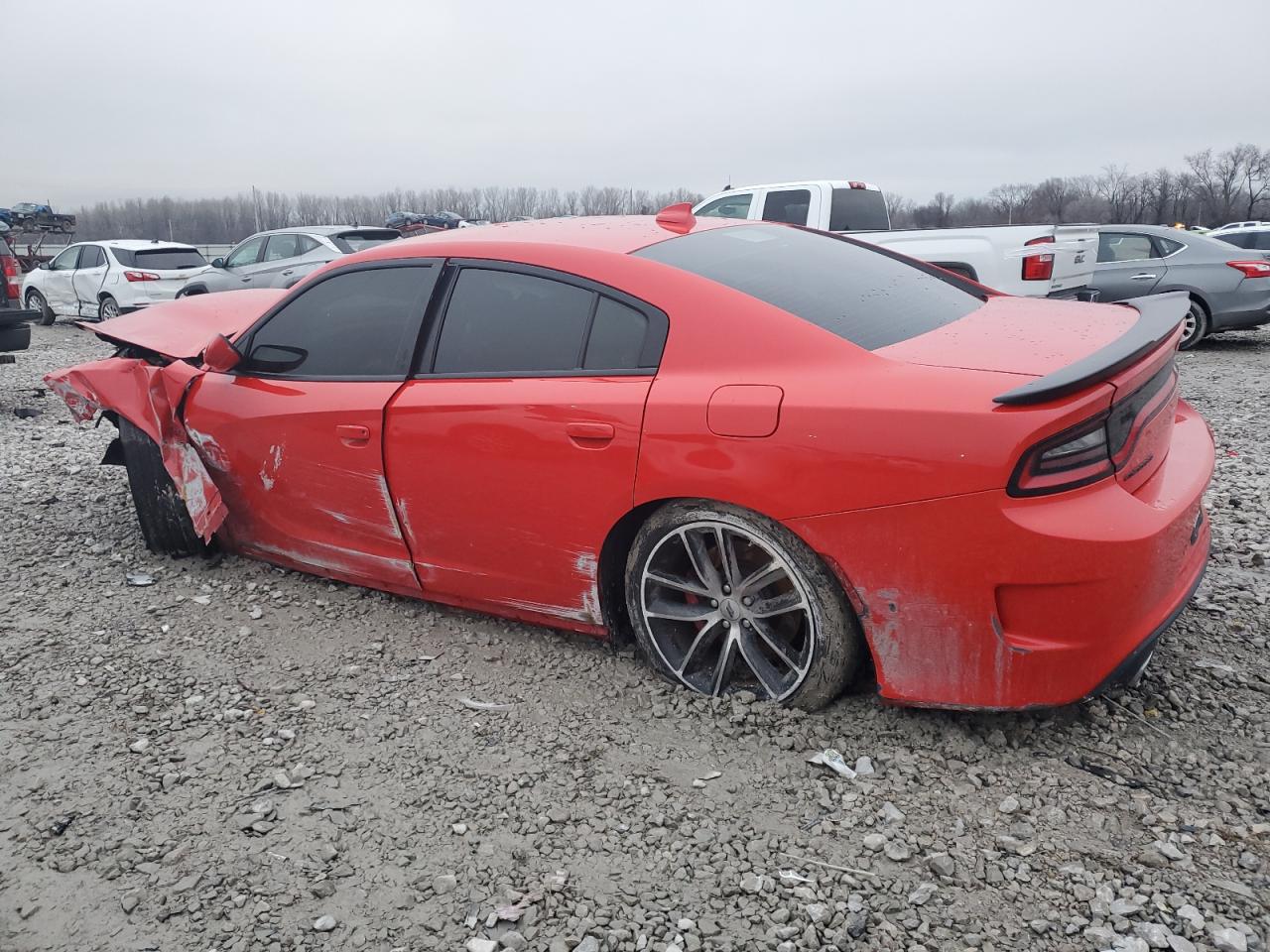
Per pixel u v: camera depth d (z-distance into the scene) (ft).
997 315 10.23
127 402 13.53
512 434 9.93
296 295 12.39
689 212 12.05
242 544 13.70
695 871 7.38
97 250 54.54
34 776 9.03
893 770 8.38
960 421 7.56
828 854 7.47
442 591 11.52
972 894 6.96
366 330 11.57
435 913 7.08
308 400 11.80
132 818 8.35
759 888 7.13
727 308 9.07
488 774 8.76
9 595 13.39
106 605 12.94
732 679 9.77
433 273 11.13
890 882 7.13
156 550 14.58
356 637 11.68
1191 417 10.33
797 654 9.14
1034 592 7.64
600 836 7.83
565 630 11.14
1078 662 7.75
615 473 9.28
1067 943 6.47
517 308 10.34
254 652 11.41
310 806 8.39
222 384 12.89
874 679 9.60
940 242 29.60
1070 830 7.55
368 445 11.16
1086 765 8.34
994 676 7.98
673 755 8.86
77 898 7.40
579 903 7.10
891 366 8.31
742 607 9.20
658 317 9.35
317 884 7.41
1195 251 35.29
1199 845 7.30
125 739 9.61
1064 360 8.09
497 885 7.34
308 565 12.95
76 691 10.61
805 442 8.18
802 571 8.59
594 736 9.25
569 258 10.07
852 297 9.91
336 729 9.65
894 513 7.88
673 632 10.03
